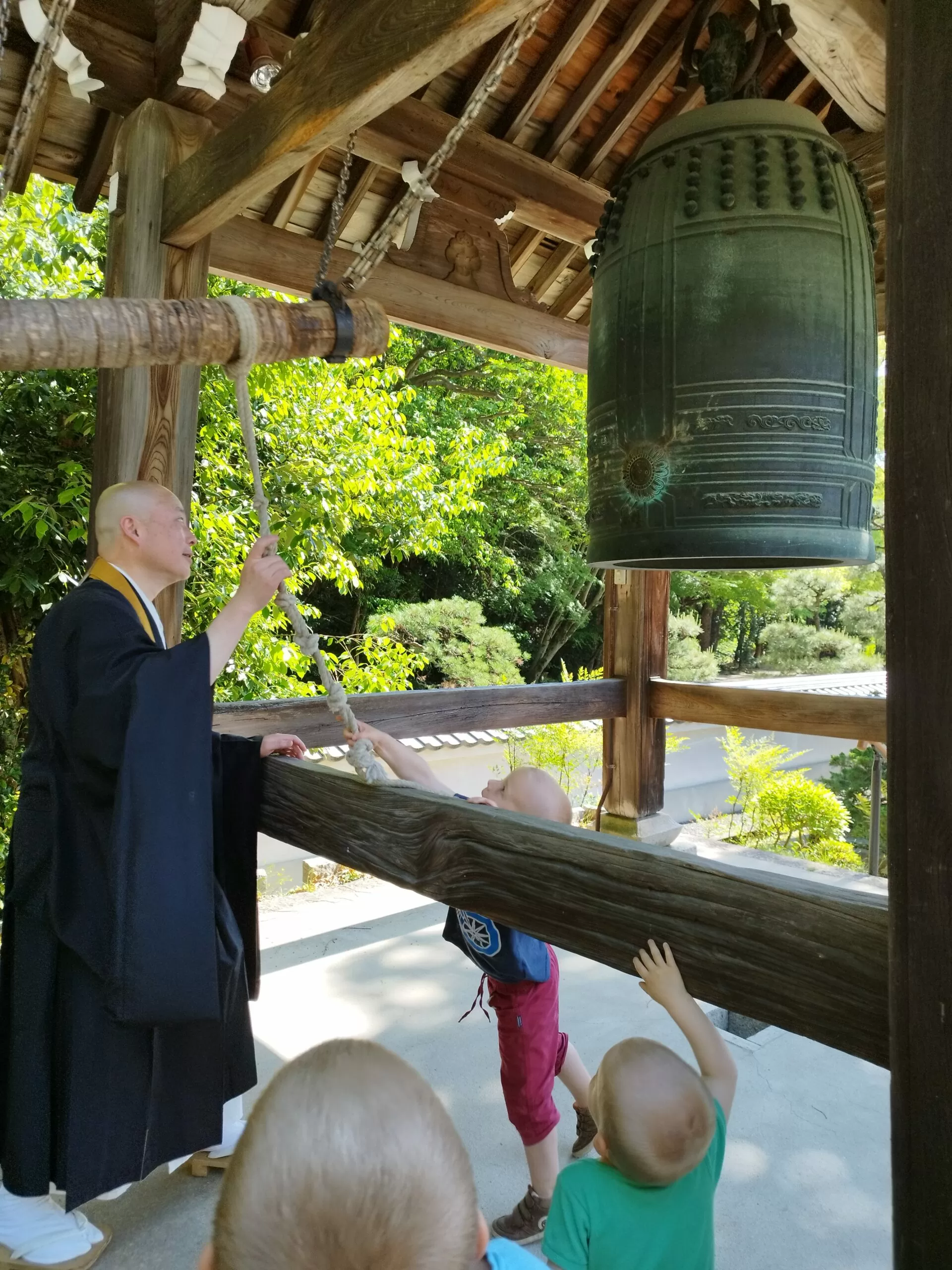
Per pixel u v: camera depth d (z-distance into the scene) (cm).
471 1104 261
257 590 177
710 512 157
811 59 255
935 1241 90
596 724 695
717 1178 143
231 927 198
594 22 320
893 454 94
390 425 809
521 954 190
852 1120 253
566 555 1420
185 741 166
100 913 175
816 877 518
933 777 90
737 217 156
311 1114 51
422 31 157
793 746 963
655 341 159
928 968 91
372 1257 47
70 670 178
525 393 1402
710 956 124
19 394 600
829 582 1150
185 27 260
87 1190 175
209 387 657
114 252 279
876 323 167
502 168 346
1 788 595
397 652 774
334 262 342
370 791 183
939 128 90
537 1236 203
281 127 201
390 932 403
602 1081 137
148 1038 183
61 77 276
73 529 590
